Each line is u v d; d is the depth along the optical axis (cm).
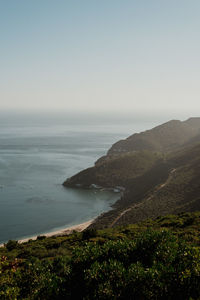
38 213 7762
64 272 1255
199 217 3341
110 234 2812
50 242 3027
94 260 1284
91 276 1106
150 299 989
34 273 1280
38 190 10200
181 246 1284
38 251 2539
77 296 1112
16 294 1110
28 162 15812
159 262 1159
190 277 1028
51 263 1441
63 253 2311
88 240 2625
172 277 1041
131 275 1052
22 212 7775
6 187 10338
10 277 1302
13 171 13138
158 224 3281
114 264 1129
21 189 10169
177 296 1005
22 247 3005
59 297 1101
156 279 1029
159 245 1299
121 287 1023
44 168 14238
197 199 6291
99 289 1020
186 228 2650
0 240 5941
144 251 1318
